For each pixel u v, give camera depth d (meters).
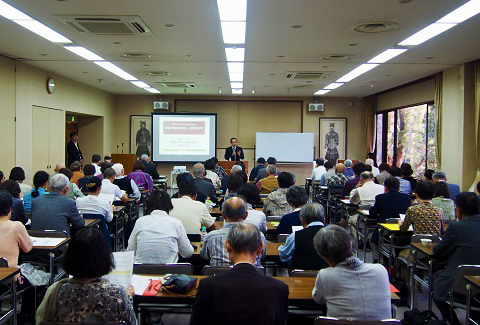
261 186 6.75
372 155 13.21
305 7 4.93
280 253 3.23
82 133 13.34
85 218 4.75
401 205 5.16
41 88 9.16
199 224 3.88
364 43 6.66
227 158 12.65
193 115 13.80
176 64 8.64
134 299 2.37
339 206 7.77
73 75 10.11
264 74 9.80
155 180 9.80
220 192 7.04
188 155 13.84
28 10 5.12
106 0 4.75
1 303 3.70
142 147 14.61
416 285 4.70
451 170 8.60
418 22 5.47
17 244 3.29
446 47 6.85
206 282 1.80
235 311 1.73
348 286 2.11
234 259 1.97
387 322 1.88
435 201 4.83
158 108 14.15
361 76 9.95
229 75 10.02
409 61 8.02
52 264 3.54
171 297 2.36
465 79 8.12
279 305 1.79
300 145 14.16
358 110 14.58
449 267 3.40
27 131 8.56
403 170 7.26
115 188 6.00
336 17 5.30
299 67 8.84
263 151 14.16
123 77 10.46
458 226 3.36
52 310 1.74
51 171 9.65
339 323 1.89
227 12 5.16
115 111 14.56
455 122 8.47
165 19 5.46
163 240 3.06
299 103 14.66
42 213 4.08
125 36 6.35
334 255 2.19
